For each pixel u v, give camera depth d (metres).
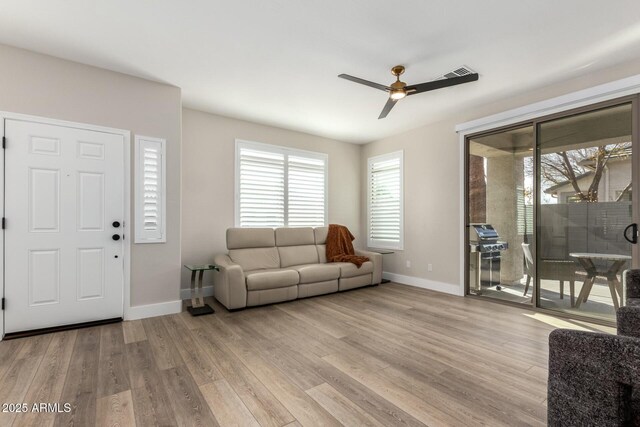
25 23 2.33
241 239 4.27
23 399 1.75
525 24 2.31
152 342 2.58
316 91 3.55
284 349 2.45
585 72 3.04
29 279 2.71
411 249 4.96
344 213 5.77
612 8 2.12
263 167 4.79
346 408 1.68
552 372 1.10
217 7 2.16
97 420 1.57
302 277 4.01
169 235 3.38
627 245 2.84
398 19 2.28
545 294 3.41
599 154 3.01
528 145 3.57
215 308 3.60
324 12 2.21
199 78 3.25
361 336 2.73
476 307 3.65
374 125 4.80
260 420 1.58
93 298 2.98
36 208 2.74
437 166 4.58
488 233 3.97
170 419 1.59
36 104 2.75
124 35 2.50
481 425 1.54
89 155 2.97
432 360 2.27
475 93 3.56
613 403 0.95
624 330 1.46
